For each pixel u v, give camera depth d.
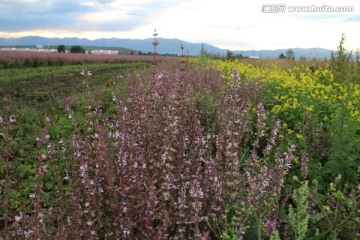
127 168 3.79
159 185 4.06
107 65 35.94
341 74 13.31
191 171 4.40
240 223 3.53
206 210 3.81
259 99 8.71
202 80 9.95
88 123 5.11
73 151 4.47
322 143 6.08
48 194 5.01
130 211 3.52
